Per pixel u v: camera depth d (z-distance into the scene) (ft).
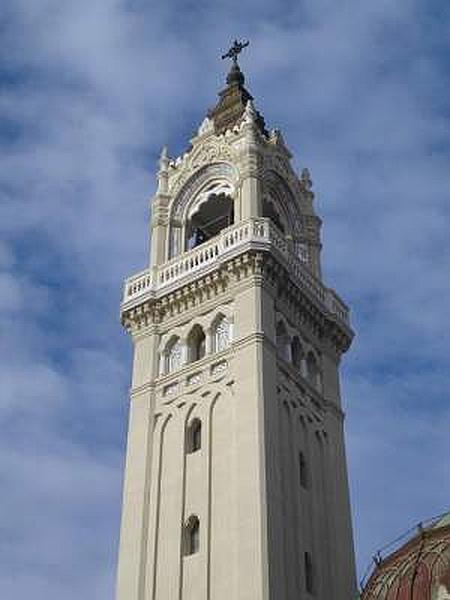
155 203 225.35
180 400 187.01
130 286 210.18
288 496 170.40
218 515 165.89
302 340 199.00
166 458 181.06
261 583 151.12
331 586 170.50
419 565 123.03
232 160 219.82
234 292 191.72
